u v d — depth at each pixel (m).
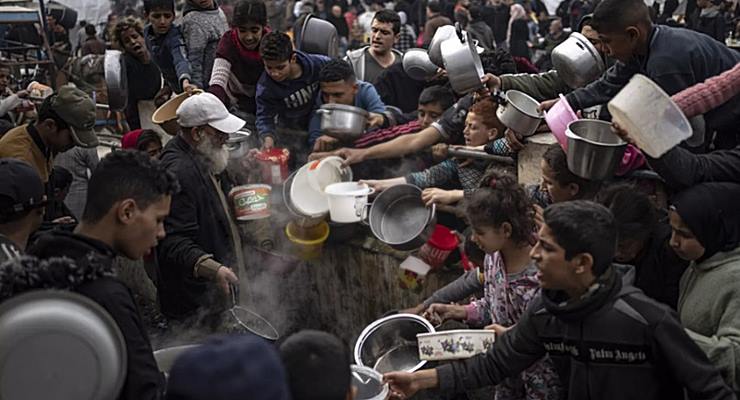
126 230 2.62
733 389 2.57
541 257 2.47
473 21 11.97
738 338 2.59
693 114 2.99
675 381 2.47
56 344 2.26
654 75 3.31
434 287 4.21
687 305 2.80
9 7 9.62
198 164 3.99
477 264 3.55
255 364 1.80
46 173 4.42
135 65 6.41
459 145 4.32
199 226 3.99
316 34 5.86
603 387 2.50
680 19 14.23
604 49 3.57
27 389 2.25
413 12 16.58
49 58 9.84
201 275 3.81
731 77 3.00
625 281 2.55
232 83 5.47
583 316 2.47
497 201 2.98
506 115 3.76
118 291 2.46
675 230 2.77
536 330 2.66
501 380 2.82
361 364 3.33
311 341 2.14
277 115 5.11
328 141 4.55
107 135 7.59
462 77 4.04
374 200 4.11
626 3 3.31
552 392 3.00
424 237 3.93
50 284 2.38
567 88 4.34
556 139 3.49
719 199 2.72
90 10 16.52
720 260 2.72
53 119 4.29
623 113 2.75
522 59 5.03
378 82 5.64
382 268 4.48
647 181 3.46
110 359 2.32
